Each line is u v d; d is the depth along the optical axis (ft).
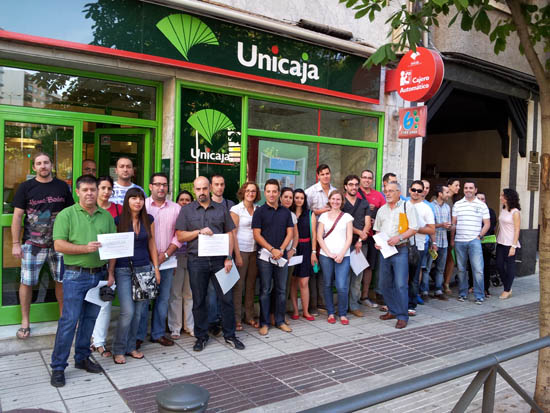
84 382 13.82
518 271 34.45
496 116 34.94
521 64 31.58
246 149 21.25
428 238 24.93
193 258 16.43
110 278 14.79
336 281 20.79
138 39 17.25
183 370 14.96
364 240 23.34
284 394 13.50
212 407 12.57
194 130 19.67
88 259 13.69
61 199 16.33
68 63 16.85
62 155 17.56
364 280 23.86
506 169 34.65
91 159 20.61
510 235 27.20
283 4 21.58
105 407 12.30
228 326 17.16
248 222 19.21
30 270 15.83
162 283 17.06
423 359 16.69
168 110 19.30
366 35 24.90
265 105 22.04
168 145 19.25
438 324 21.34
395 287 20.86
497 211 41.14
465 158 43.98
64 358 13.60
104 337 16.05
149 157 19.93
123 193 17.06
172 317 18.01
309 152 23.84
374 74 24.82
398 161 27.09
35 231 15.90
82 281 13.70
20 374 14.20
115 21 16.74
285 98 22.25
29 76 16.80
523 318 22.89
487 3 13.34
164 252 16.71
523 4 13.20
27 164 16.89
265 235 18.63
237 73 19.85
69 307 13.57
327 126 24.40
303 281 20.94
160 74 18.43
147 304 16.78
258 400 13.07
